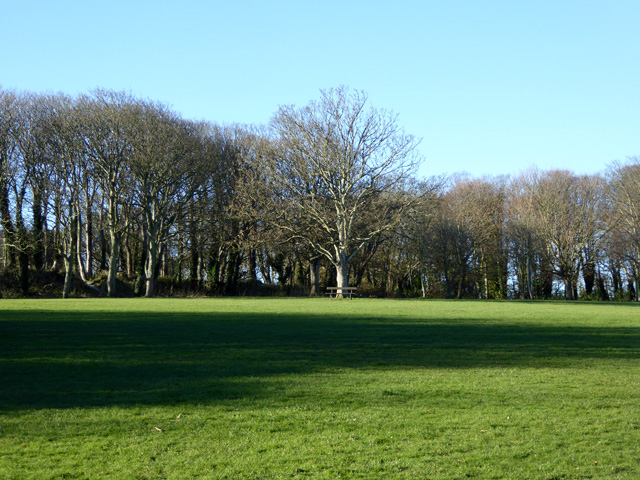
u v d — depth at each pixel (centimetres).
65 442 797
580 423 902
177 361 1380
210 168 5650
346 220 5219
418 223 5622
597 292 7406
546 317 2736
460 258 7081
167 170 5141
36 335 1825
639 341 1830
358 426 877
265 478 685
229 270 6469
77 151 5059
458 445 798
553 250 7169
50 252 6334
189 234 6238
